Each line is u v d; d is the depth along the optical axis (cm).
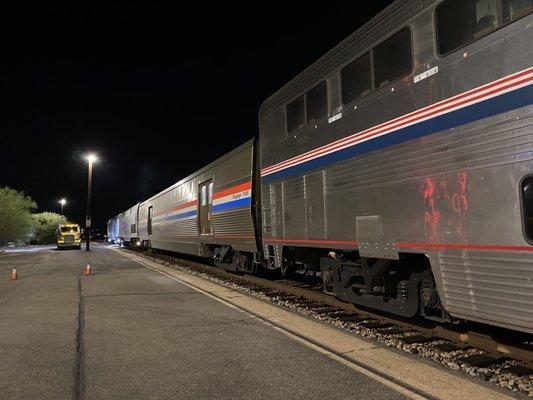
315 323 706
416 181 531
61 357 547
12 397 425
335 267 780
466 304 459
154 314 795
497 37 438
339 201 691
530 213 400
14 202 4550
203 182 1587
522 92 410
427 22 527
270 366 501
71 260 2264
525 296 403
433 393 409
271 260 963
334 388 432
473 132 457
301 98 827
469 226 457
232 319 745
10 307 893
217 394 426
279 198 909
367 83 637
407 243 543
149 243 2783
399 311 640
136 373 487
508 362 489
